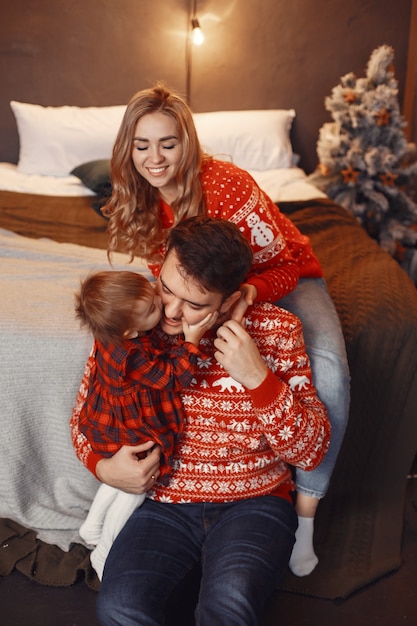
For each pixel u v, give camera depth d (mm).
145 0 3568
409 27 3658
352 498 1933
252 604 1231
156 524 1410
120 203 1630
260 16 3633
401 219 3445
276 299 1531
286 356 1407
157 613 1247
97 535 1540
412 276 3469
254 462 1419
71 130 3473
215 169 1560
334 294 2010
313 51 3701
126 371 1317
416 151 3525
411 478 2094
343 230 2674
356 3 3613
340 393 1620
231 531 1358
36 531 1746
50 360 1657
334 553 1754
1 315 1679
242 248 1258
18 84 3660
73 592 1627
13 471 1693
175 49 3676
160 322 1350
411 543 1825
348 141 3387
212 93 3771
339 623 1562
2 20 3537
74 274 1960
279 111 3729
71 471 1764
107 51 3646
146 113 1476
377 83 3393
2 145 3756
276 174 3484
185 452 1417
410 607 1611
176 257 1234
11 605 1585
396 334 1875
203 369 1394
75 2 3535
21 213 2721
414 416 1917
